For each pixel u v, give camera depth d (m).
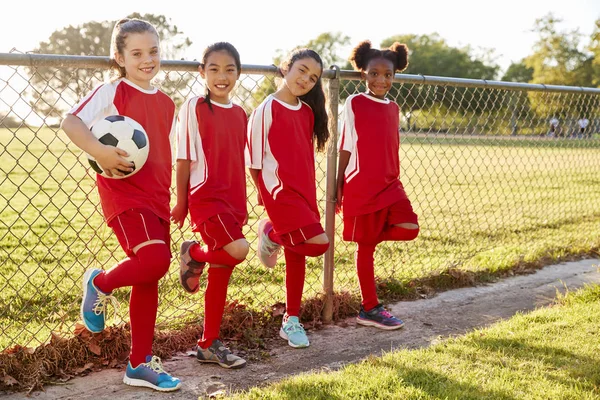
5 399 2.47
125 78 2.56
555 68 46.78
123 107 2.50
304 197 3.10
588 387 2.53
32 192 9.60
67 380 2.67
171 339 3.09
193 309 3.56
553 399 2.40
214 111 2.79
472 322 3.63
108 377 2.72
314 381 2.58
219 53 2.76
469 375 2.64
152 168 2.55
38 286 4.03
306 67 3.01
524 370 2.70
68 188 10.12
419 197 9.62
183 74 3.11
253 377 2.78
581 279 4.61
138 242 2.45
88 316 2.64
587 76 45.88
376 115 3.42
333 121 3.47
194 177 2.79
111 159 2.34
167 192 2.64
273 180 3.06
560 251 5.34
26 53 2.51
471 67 70.56
